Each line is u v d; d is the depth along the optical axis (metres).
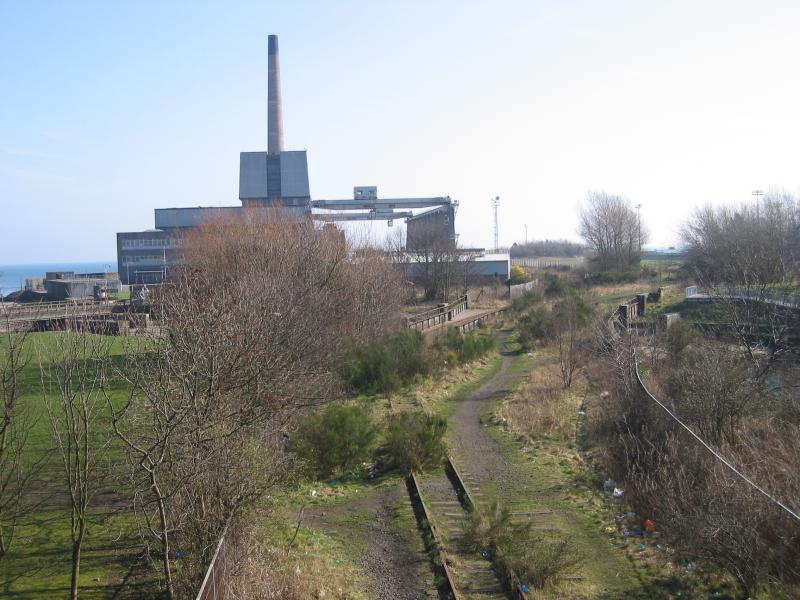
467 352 31.41
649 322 36.47
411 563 11.58
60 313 31.05
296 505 14.30
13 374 10.24
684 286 53.25
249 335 12.80
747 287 27.84
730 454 14.36
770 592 9.73
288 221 40.16
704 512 10.95
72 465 13.29
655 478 14.06
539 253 152.38
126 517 12.30
